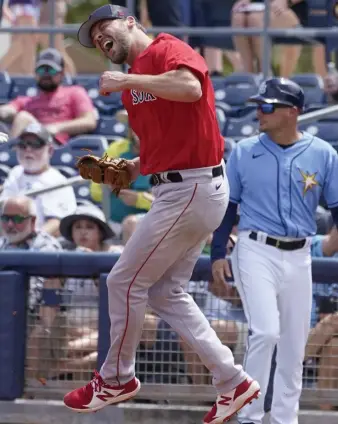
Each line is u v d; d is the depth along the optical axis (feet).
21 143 90.84
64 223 77.15
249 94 111.96
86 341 67.41
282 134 63.05
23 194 84.48
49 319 67.51
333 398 66.74
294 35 110.22
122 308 51.70
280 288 61.82
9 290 66.39
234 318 66.23
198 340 52.60
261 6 119.75
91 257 66.33
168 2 118.42
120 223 87.76
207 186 50.16
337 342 66.28
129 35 50.65
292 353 62.34
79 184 89.71
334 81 106.73
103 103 115.34
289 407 62.39
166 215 50.19
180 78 47.19
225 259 64.18
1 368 66.80
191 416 66.90
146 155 51.08
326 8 117.08
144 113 50.19
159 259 50.88
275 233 61.67
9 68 129.59
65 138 105.81
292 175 62.39
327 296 66.18
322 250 70.69
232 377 52.95
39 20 131.95
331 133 101.86
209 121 50.06
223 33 111.55
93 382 53.98
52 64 106.73
